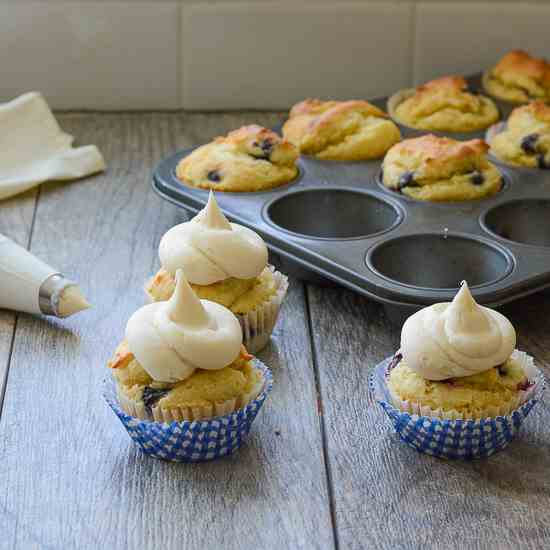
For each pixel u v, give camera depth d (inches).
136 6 36.3
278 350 24.3
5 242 25.7
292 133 32.0
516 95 35.4
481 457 21.0
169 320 20.6
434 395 20.8
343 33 37.0
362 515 19.6
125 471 20.7
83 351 24.2
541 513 19.7
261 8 36.5
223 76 37.4
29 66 36.9
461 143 29.1
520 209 28.3
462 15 37.0
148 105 37.7
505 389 20.9
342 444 21.3
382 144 31.3
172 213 30.4
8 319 25.5
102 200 31.2
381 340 24.5
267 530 19.3
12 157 33.1
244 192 28.9
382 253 25.8
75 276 27.0
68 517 19.6
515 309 25.6
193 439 20.5
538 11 37.0
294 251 25.9
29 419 22.0
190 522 19.5
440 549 18.9
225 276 23.2
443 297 23.7
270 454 21.1
